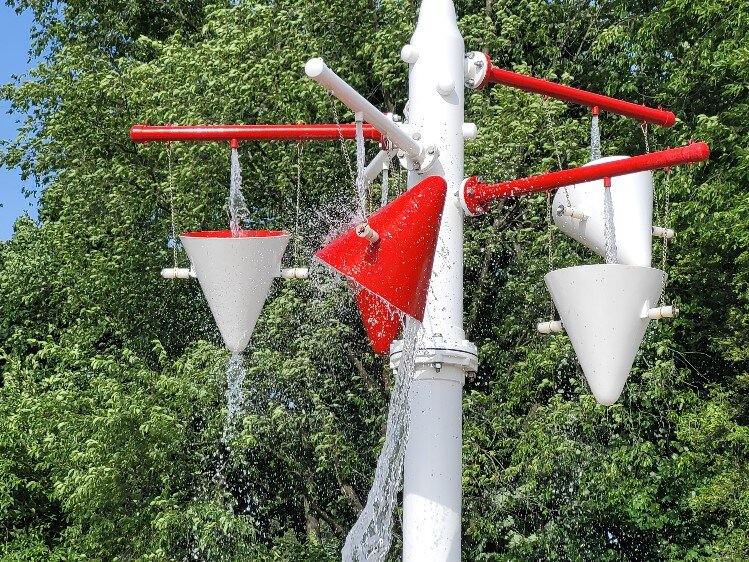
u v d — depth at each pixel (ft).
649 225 38.11
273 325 81.25
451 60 34.01
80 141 95.30
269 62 85.35
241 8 91.40
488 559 80.74
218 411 80.33
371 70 90.63
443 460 32.12
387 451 32.01
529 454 78.43
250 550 77.66
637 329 33.22
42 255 112.68
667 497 79.87
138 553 80.48
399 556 75.72
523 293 83.71
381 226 29.86
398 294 29.25
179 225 87.66
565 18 97.91
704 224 82.12
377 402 83.66
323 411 80.02
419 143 32.71
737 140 86.38
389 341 34.91
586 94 36.76
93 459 77.36
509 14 95.20
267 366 79.46
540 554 79.15
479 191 33.53
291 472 87.35
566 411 76.54
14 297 113.09
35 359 104.22
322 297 82.79
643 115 38.04
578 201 38.24
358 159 30.22
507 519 79.56
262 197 90.94
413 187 30.94
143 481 80.23
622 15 96.22
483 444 82.43
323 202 86.58
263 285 33.27
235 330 33.37
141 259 91.45
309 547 84.07
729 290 87.45
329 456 81.56
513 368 83.51
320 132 34.06
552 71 88.33
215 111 85.25
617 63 95.40
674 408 83.10
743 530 73.61
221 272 32.73
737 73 85.56
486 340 85.51
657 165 32.65
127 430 77.61
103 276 90.22
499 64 95.55
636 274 32.60
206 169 86.48
